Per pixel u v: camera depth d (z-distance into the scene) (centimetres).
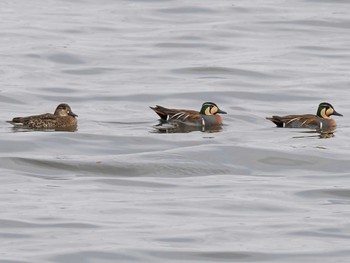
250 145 2681
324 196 2294
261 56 3984
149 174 2472
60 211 2150
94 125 2941
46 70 3725
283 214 2156
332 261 1892
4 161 2533
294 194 2308
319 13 4794
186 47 4150
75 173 2470
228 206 2205
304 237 2012
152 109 3061
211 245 1961
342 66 3834
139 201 2238
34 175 2444
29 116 2936
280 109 3222
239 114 3112
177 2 5047
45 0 5144
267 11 4841
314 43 4234
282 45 4191
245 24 4559
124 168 2498
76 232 2020
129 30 4466
